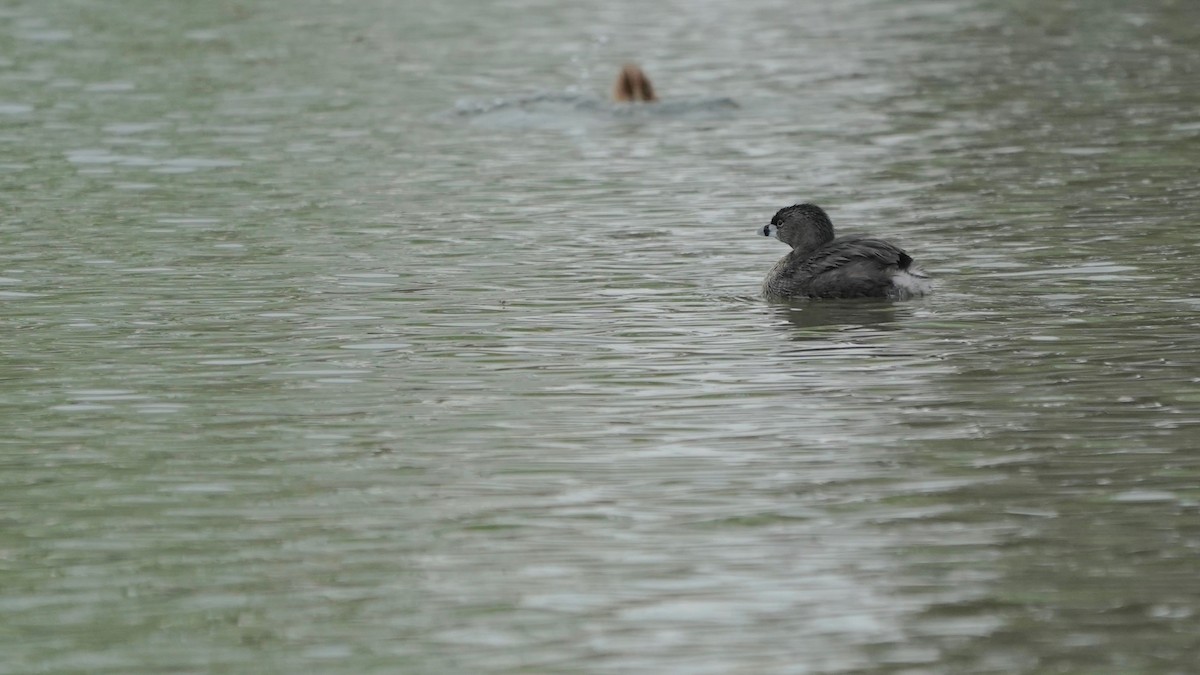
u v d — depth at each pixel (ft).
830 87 125.18
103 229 79.00
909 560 38.78
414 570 38.93
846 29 159.22
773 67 136.05
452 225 80.48
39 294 66.33
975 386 52.26
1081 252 71.26
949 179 90.07
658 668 33.71
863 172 93.25
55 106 114.93
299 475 45.39
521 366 55.77
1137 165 91.56
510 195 88.28
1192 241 72.49
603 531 41.04
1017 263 69.67
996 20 162.71
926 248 73.36
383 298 65.62
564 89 125.18
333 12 169.27
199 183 90.79
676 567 38.73
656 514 42.06
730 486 43.91
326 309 63.87
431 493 43.86
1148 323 59.26
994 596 36.73
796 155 99.45
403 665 34.12
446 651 34.71
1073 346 56.59
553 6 176.35
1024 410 49.67
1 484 44.91
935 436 47.52
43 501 43.62
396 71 133.39
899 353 56.39
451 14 169.37
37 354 57.72
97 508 43.09
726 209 84.28
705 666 33.76
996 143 100.48
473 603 37.04
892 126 108.27
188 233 78.23
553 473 45.21
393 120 111.96
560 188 90.38
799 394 51.96
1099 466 44.65
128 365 56.29
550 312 63.26
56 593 37.91
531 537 40.75
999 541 39.78
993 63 134.82
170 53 140.46
